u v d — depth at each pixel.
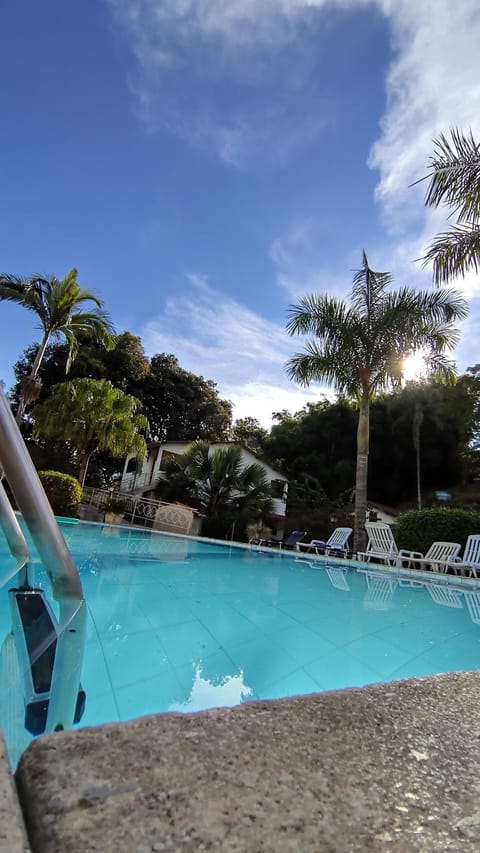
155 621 3.19
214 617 3.51
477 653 3.13
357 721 0.91
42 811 0.55
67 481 10.16
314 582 5.89
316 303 9.70
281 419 28.72
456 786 0.71
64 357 19.70
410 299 9.14
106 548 7.02
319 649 2.94
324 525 15.16
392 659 2.88
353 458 22.34
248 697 2.08
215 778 0.65
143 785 0.62
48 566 2.12
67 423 12.46
